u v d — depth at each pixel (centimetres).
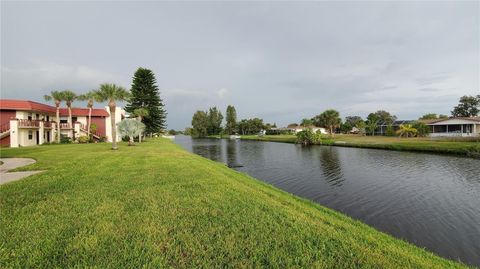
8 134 3162
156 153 2152
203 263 384
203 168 1416
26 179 966
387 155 3183
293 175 2009
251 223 559
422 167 2264
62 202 673
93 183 909
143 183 921
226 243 452
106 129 4734
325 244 479
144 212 599
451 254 766
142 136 5244
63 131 4044
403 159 2783
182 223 538
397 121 8006
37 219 544
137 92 5456
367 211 1151
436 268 444
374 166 2372
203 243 450
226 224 545
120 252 407
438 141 4200
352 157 3067
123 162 1500
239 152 4097
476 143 3394
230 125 13175
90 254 401
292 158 3131
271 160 2983
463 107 8450
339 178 1870
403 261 441
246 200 750
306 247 458
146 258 393
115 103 2702
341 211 1152
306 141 5766
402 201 1294
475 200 1298
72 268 362
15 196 724
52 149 2508
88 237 459
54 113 4194
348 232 567
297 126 13800
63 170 1184
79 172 1134
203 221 555
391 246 524
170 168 1297
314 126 9581
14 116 3453
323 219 661
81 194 757
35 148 2659
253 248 442
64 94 3847
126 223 530
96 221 539
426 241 853
